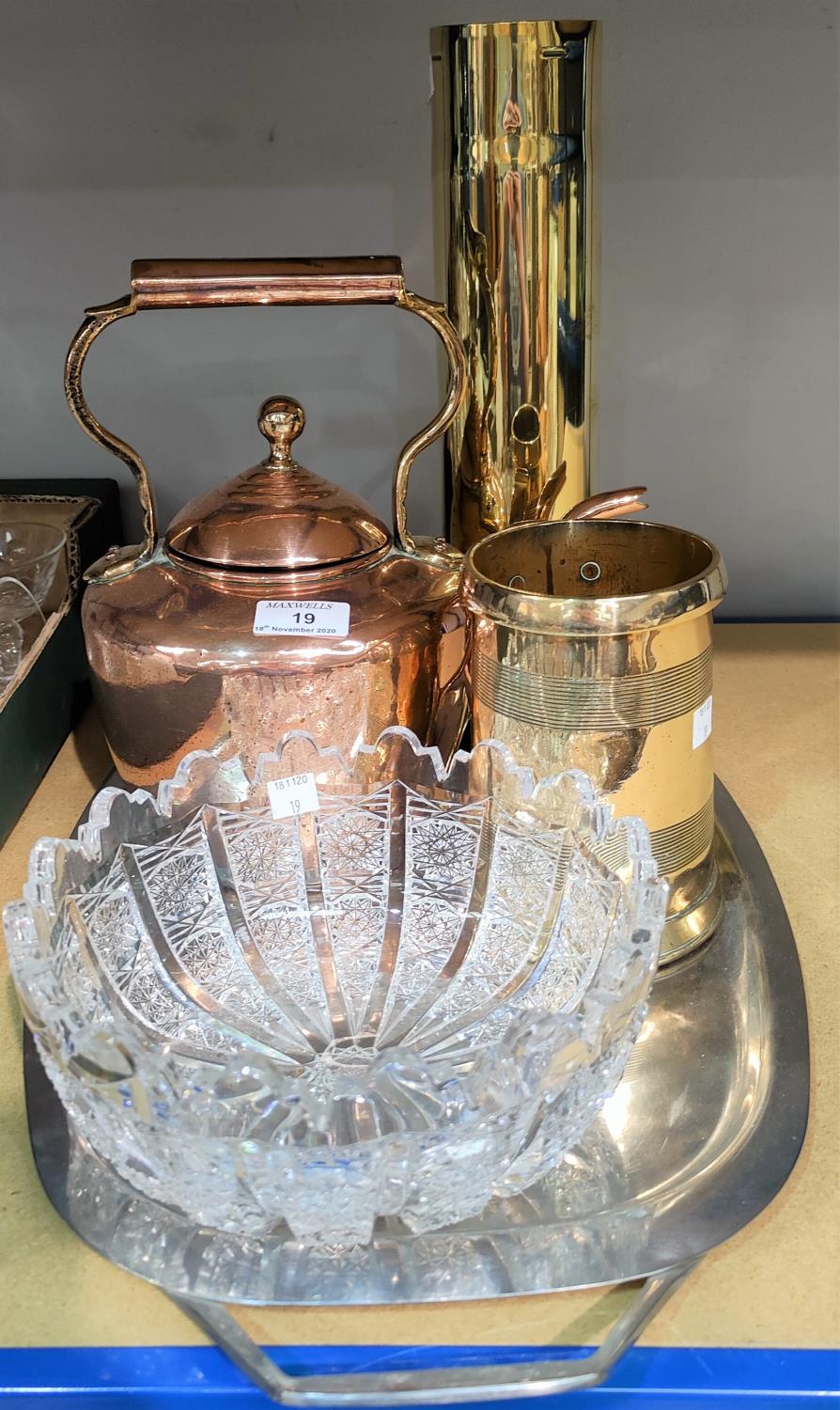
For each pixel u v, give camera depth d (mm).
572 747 466
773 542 800
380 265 501
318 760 502
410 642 514
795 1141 402
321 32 663
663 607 440
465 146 512
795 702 715
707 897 511
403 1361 342
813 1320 348
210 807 500
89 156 694
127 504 793
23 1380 338
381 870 514
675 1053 444
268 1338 348
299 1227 330
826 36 656
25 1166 410
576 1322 351
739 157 689
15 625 662
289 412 537
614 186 700
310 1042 458
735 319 733
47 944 382
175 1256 365
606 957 370
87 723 718
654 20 655
